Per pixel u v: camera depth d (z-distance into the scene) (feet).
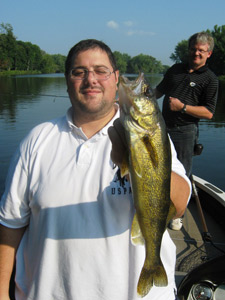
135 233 5.57
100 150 6.17
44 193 6.10
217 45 167.02
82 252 5.80
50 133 6.64
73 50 6.49
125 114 5.31
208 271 7.98
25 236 6.75
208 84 13.29
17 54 276.21
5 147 33.47
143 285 5.46
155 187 5.43
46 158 6.37
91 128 6.49
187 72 13.55
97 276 5.77
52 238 5.98
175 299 6.60
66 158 6.26
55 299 5.94
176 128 13.75
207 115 13.07
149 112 5.42
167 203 5.56
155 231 5.56
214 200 14.35
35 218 6.31
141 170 5.34
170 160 5.58
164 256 6.20
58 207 6.00
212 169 29.19
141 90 5.44
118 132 5.22
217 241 12.68
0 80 156.56
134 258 5.78
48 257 5.98
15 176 6.51
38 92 92.27
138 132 5.32
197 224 14.01
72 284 5.81
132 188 5.36
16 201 6.49
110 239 5.76
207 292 7.60
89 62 6.22
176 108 12.84
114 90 6.57
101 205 5.87
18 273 6.59
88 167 6.08
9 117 52.60
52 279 5.97
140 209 5.45
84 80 6.20
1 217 6.63
